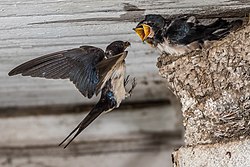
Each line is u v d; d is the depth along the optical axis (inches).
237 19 289.4
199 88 282.4
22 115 489.1
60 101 465.7
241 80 271.4
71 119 490.3
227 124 275.6
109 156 490.6
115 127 492.4
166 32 279.4
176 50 287.1
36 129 490.3
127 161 489.4
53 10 269.4
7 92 422.3
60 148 491.5
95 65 260.4
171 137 490.0
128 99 474.0
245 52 269.9
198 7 273.6
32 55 338.6
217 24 283.6
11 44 316.2
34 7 264.7
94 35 307.0
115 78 278.4
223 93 275.0
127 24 292.5
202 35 281.3
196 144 283.3
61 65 253.3
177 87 291.6
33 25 288.2
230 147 272.7
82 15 277.4
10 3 258.4
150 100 479.5
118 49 271.0
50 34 302.7
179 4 268.7
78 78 256.2
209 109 278.8
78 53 259.4
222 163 273.6
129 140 490.9
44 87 410.9
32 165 489.4
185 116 288.4
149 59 356.8
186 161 285.3
